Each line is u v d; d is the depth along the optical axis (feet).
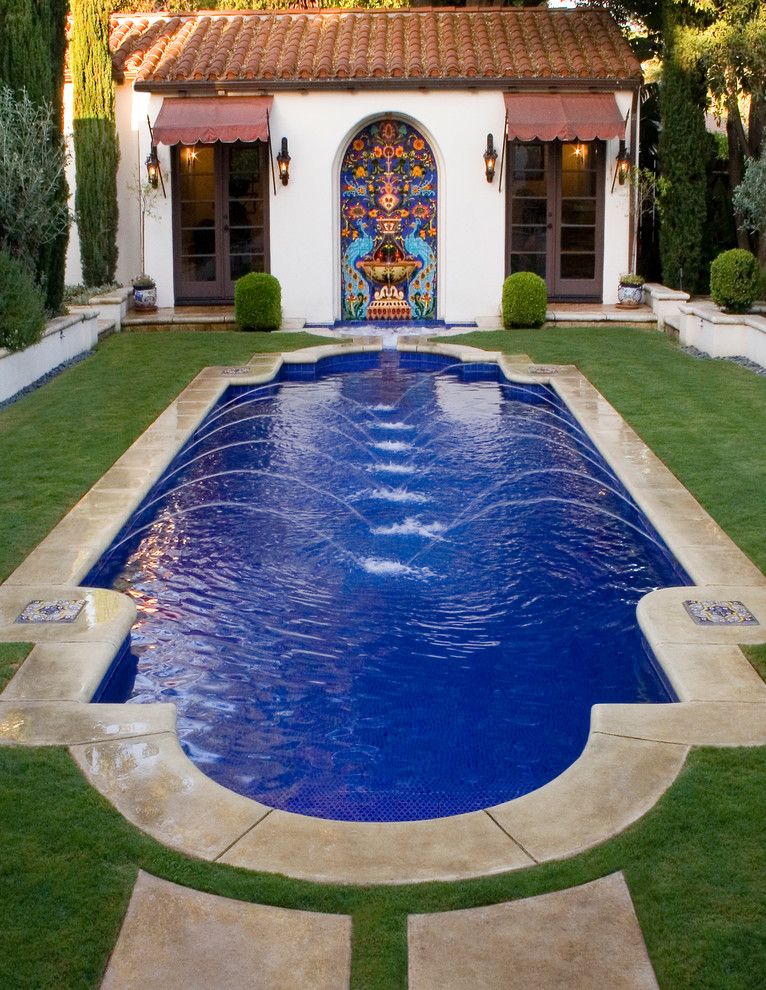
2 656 21.39
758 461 35.29
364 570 28.89
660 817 16.02
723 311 55.93
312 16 73.67
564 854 15.30
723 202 70.95
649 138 76.48
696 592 24.57
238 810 16.43
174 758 17.83
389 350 59.41
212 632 25.04
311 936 13.73
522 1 87.81
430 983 12.95
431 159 67.92
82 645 21.99
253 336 61.93
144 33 71.67
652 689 22.15
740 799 16.43
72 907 14.11
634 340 59.82
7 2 51.52
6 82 52.03
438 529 32.22
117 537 29.43
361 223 68.90
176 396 46.19
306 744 20.22
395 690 22.35
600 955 13.34
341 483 36.96
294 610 26.32
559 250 68.13
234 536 31.58
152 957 13.35
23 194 51.08
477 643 24.53
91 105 64.80
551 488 36.22
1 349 44.80
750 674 20.61
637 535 31.42
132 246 69.87
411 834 15.92
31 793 16.65
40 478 33.83
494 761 19.70
